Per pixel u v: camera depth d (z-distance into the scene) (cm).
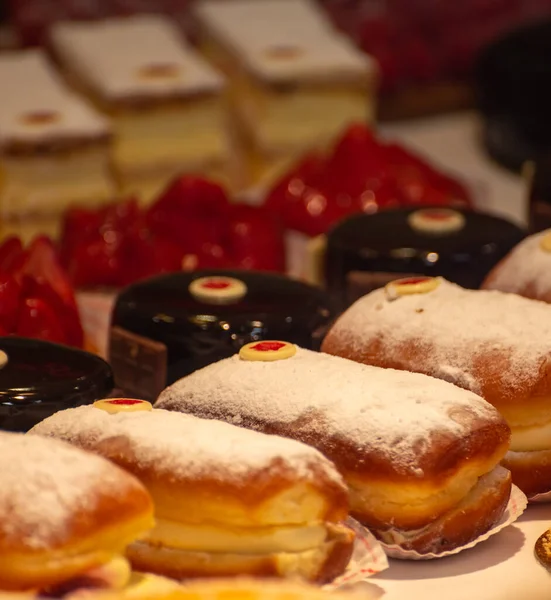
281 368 167
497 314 179
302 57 353
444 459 151
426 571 156
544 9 410
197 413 165
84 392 169
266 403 161
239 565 138
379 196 283
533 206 249
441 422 153
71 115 313
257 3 396
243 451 139
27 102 320
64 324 206
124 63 341
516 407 169
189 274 215
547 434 171
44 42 381
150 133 333
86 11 385
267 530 138
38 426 153
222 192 263
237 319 195
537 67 353
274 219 267
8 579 125
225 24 375
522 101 355
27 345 181
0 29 399
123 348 199
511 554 161
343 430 155
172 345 194
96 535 128
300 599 129
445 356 174
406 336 179
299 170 295
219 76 338
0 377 169
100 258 246
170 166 336
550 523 169
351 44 389
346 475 154
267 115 350
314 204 283
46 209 308
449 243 226
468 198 307
